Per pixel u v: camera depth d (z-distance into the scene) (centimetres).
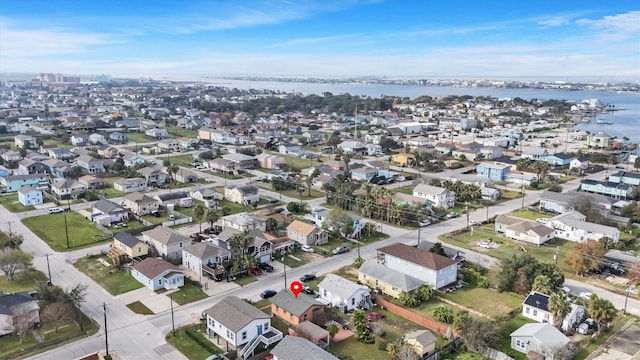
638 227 10088
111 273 7431
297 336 5331
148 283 6962
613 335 5816
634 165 16088
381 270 7131
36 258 7994
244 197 11506
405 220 10206
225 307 5697
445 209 11144
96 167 14950
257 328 5469
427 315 6256
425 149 18525
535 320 6150
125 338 5619
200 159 17050
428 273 7081
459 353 5422
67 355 5256
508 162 16462
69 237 9019
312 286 7112
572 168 16062
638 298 6769
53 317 5722
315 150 19912
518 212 11225
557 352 5141
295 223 9244
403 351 5116
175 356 5266
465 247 8856
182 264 7906
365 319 5853
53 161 14738
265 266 7756
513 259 7244
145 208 10575
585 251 7794
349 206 11200
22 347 5397
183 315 6191
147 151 18725
